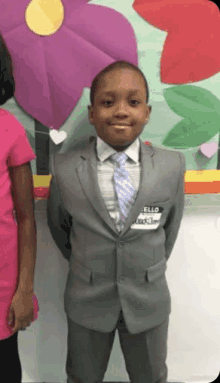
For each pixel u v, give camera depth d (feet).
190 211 2.76
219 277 2.94
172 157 2.20
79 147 2.52
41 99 2.42
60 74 2.38
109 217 2.03
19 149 1.90
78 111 2.46
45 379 3.10
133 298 2.19
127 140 1.96
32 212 2.06
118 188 2.04
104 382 3.12
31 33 2.30
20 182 1.96
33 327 2.95
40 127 2.47
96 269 2.17
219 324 3.05
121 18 2.32
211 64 2.42
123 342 2.46
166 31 2.35
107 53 2.37
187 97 2.48
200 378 3.14
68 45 2.34
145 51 2.38
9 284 1.98
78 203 2.09
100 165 2.10
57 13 2.28
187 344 3.09
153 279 2.21
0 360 2.12
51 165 2.19
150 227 2.10
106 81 1.92
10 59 1.92
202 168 2.62
